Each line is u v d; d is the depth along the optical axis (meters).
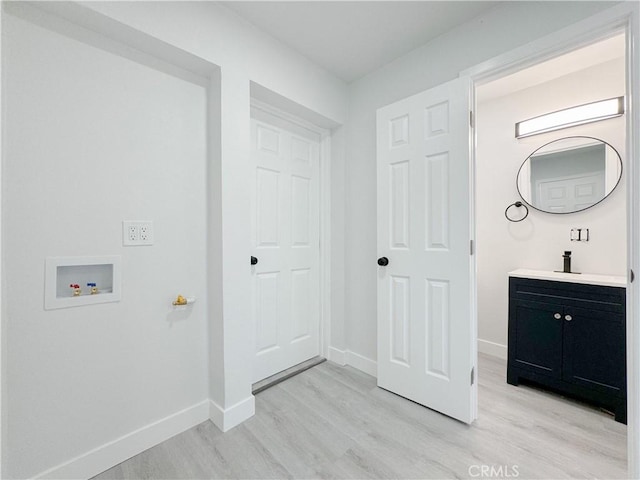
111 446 1.29
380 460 1.31
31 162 1.10
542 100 2.26
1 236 0.97
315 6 1.52
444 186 1.65
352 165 2.30
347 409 1.71
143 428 1.39
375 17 1.60
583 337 1.76
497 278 2.51
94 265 1.26
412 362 1.79
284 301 2.19
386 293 1.93
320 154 2.43
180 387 1.52
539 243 2.29
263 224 2.03
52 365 1.15
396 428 1.54
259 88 1.73
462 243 1.58
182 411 1.52
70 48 1.18
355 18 1.61
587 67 2.05
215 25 1.48
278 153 2.12
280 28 1.69
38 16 1.11
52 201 1.15
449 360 1.63
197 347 1.58
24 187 1.09
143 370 1.39
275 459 1.32
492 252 2.54
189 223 1.54
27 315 1.10
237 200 1.57
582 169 2.09
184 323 1.53
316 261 2.44
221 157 1.51
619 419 1.60
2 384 1.04
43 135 1.13
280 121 2.12
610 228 1.99
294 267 2.26
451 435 1.48
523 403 1.79
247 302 1.62
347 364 2.34
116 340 1.31
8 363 1.06
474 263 1.61
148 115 1.40
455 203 1.61
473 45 1.62
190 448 1.40
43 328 1.13
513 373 2.03
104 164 1.27
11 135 1.06
